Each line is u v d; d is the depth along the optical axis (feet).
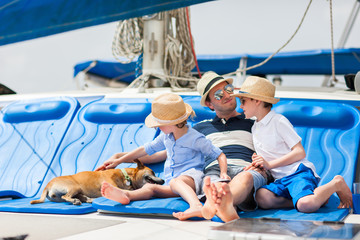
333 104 17.04
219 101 15.34
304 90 23.27
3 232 10.73
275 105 17.49
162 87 23.39
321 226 9.89
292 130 13.58
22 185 17.33
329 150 15.69
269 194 12.85
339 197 13.24
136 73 23.85
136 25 23.18
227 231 9.15
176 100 13.92
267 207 13.04
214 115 17.85
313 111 16.88
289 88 24.34
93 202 13.35
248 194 12.62
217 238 9.09
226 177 13.10
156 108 13.84
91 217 12.80
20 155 18.69
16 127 20.13
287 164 13.37
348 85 22.02
